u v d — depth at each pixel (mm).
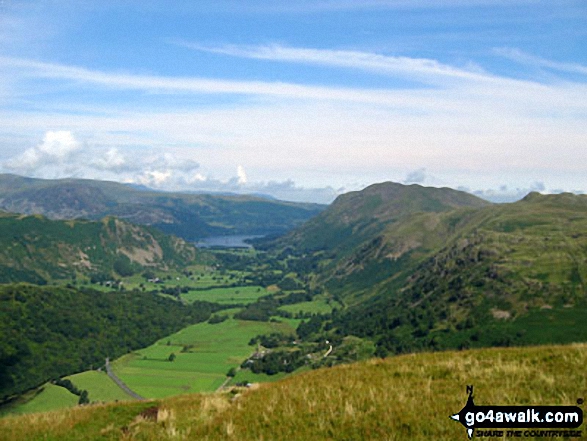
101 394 136625
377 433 13773
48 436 17375
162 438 15703
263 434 14727
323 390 18969
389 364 22750
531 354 20641
